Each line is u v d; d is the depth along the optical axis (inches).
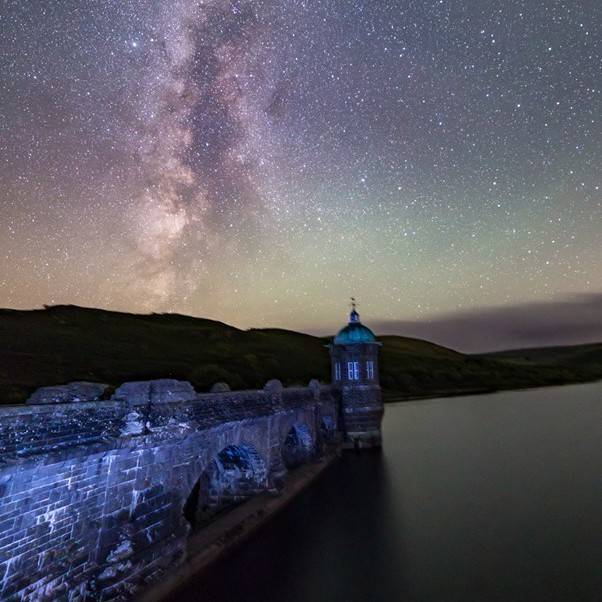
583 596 538.6
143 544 489.4
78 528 414.9
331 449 1333.7
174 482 556.1
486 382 4670.3
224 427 692.7
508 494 972.6
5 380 1950.1
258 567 609.6
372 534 735.1
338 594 544.1
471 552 669.3
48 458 374.6
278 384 970.1
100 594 424.5
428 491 991.6
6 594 342.6
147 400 522.3
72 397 507.5
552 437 1708.9
